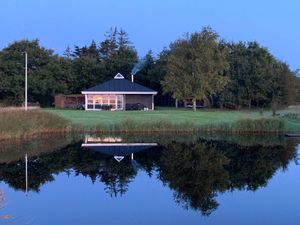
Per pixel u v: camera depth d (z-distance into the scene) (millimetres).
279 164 24094
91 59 86688
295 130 41562
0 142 32531
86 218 13539
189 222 13211
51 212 14180
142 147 30859
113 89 70062
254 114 56969
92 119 47219
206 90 67750
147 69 84312
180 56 68500
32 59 80000
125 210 14555
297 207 14953
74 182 19000
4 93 77250
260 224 13031
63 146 30984
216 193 17109
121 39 117875
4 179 19547
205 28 68875
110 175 20750
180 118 48938
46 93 78688
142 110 66438
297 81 82062
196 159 25781
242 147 30984
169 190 17625
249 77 74688
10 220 13156
